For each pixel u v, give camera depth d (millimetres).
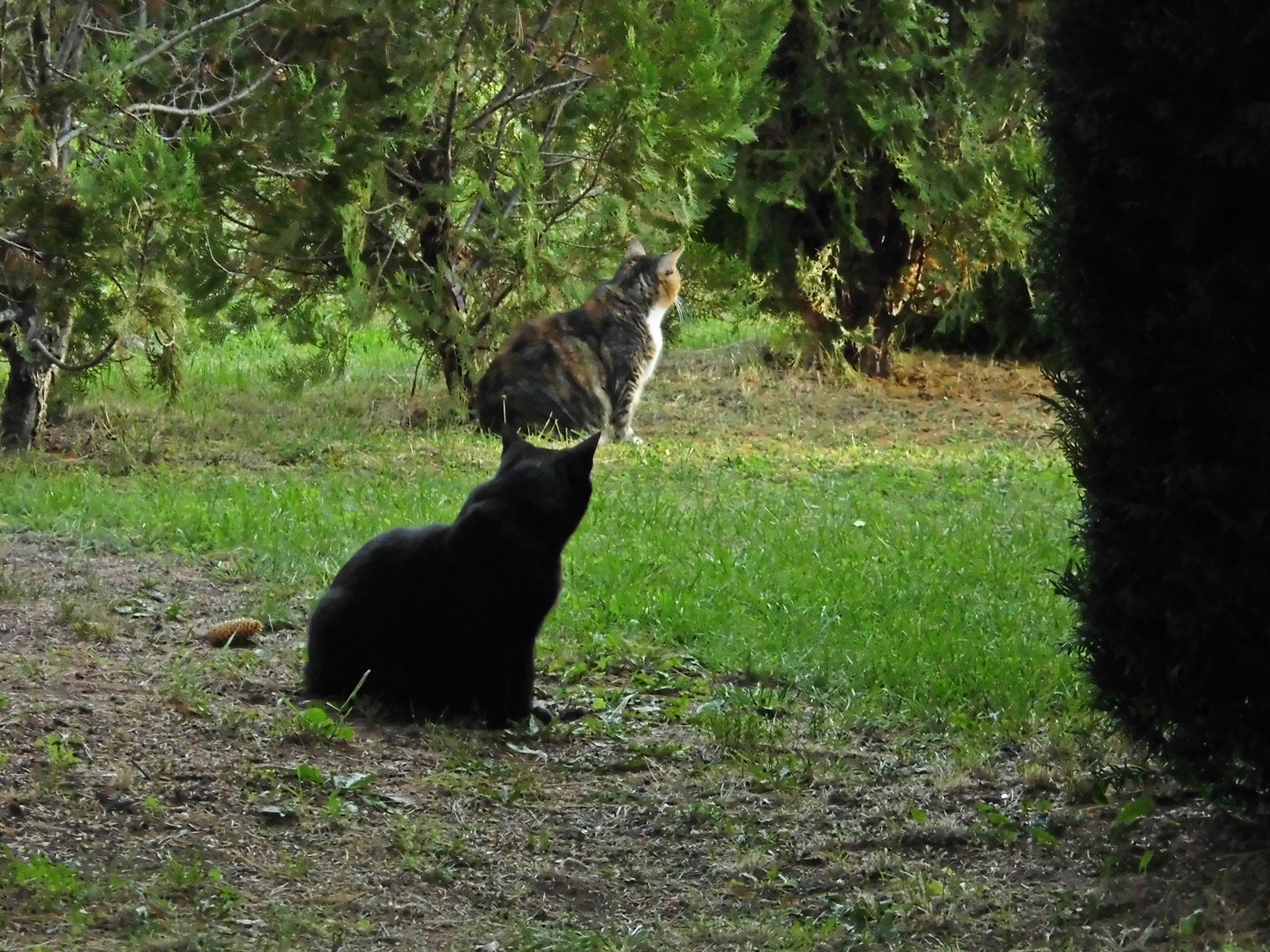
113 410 15266
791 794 6688
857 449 15891
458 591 7230
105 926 4996
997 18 18828
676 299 16891
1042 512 12422
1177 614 5629
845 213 18969
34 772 6133
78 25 12680
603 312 16125
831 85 18562
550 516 7266
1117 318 5703
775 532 11344
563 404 15727
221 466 13570
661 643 8945
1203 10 5270
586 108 15336
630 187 15570
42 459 13500
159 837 5758
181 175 11250
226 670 7766
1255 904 5305
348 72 14164
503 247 15344
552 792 6656
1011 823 6258
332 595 7457
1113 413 5777
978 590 9812
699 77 15023
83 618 8398
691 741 7406
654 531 11266
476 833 6133
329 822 6047
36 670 7402
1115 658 6078
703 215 17125
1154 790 6535
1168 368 5527
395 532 7555
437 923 5340
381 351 21172
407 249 15797
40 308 11758
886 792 6727
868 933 5305
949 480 14039
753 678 8445
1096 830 6195
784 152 18578
